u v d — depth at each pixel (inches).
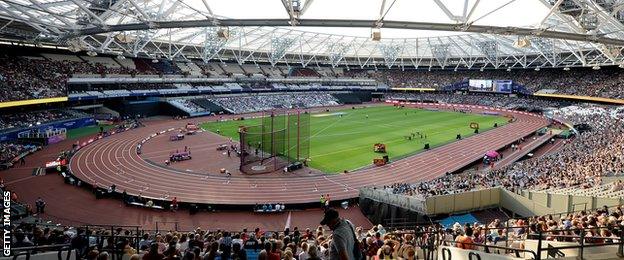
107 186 1657.2
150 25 1470.2
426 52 5191.9
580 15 1317.7
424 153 2348.7
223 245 605.6
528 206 1371.8
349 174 1913.1
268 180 1793.8
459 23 1154.7
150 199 1510.8
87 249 548.1
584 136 2581.2
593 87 4259.4
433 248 534.9
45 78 3068.4
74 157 2149.4
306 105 4756.4
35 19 1807.3
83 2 1649.9
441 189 1508.4
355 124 3400.6
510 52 4407.0
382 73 6087.6
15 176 1806.1
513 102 4714.6
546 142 2741.1
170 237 745.6
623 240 375.9
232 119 3609.7
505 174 1766.7
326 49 4940.9
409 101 5423.2
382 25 1172.5
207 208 1480.1
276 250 536.7
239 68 5002.5
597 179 1441.9
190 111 3764.8
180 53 4195.4
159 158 2155.5
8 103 2549.2
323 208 1537.9
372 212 1489.9
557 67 4451.3
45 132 2532.0
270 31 3964.1
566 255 479.5
